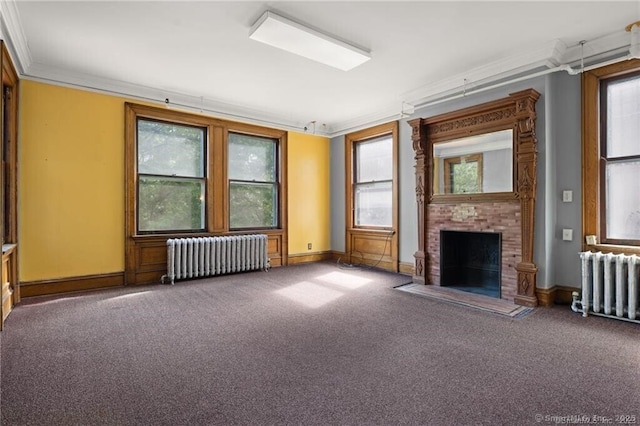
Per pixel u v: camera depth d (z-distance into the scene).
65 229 3.97
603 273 3.15
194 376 2.07
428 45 3.27
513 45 3.26
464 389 1.92
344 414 1.70
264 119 5.56
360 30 2.98
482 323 3.01
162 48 3.33
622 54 3.11
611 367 2.18
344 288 4.29
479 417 1.67
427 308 3.46
